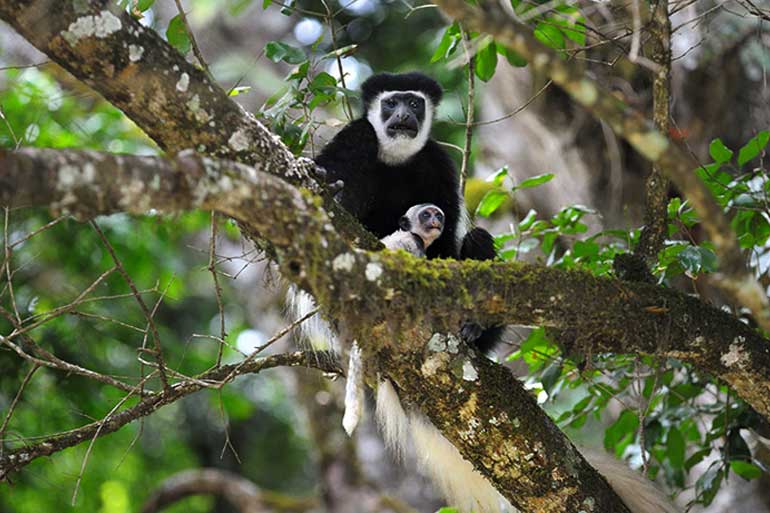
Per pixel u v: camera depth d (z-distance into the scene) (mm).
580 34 8477
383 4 18484
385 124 10539
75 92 13719
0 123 12227
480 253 10242
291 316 9328
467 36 8688
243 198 5242
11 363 12039
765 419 7953
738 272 4887
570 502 7008
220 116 6258
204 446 21516
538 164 14180
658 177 7434
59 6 5691
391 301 6016
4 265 6742
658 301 6836
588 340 6797
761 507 12141
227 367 7656
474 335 7695
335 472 15336
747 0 8312
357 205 10047
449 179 10734
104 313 13602
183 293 16984
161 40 6078
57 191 4621
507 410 6891
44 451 7176
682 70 12852
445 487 8922
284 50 8031
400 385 6934
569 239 10953
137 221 13977
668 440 9406
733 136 12797
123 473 18656
